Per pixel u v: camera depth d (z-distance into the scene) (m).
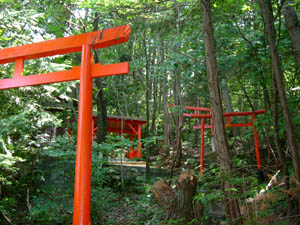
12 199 5.58
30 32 6.54
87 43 3.52
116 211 5.92
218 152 3.37
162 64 7.12
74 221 3.03
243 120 11.27
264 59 5.24
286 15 4.24
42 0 6.52
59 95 7.26
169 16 5.33
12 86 3.81
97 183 6.19
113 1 5.63
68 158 5.75
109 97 13.66
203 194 3.50
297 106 4.73
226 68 5.30
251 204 3.44
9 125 4.83
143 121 13.31
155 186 4.16
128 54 9.95
